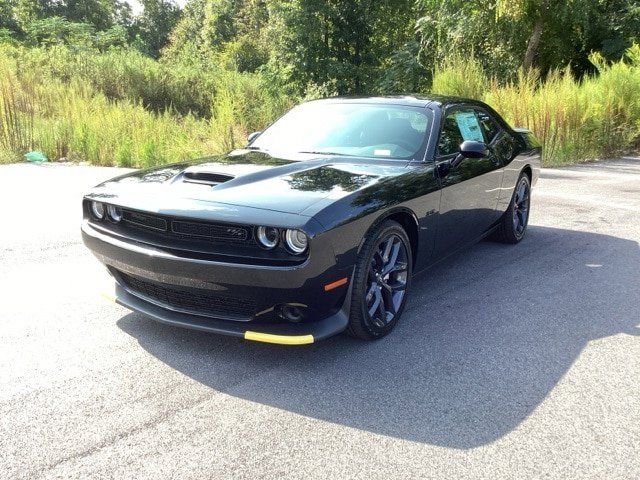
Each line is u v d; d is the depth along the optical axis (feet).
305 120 14.23
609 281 14.35
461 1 62.44
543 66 69.51
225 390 8.84
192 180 10.57
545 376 9.41
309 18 78.38
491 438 7.65
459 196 13.01
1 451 7.22
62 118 41.16
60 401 8.43
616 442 7.57
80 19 180.14
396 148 12.55
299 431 7.78
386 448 7.41
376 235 10.01
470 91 43.14
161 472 6.86
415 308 12.43
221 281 8.98
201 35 188.96
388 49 84.69
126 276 10.81
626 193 26.78
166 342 10.48
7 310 11.87
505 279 14.48
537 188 28.17
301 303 9.06
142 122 41.55
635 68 46.73
